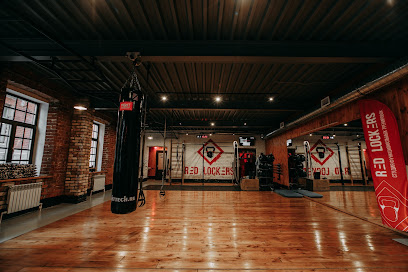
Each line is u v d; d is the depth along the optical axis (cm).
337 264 229
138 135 217
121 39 291
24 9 229
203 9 227
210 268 218
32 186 407
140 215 422
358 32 268
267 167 869
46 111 482
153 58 289
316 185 806
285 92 502
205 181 1084
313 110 514
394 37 279
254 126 873
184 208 491
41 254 242
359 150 1058
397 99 304
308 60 295
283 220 396
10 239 284
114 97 498
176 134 1115
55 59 290
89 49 288
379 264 229
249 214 439
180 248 266
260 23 256
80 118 537
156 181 1118
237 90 496
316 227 355
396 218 284
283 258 242
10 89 388
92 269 212
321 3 218
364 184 1010
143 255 245
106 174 739
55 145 478
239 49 287
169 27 264
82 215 410
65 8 228
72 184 514
